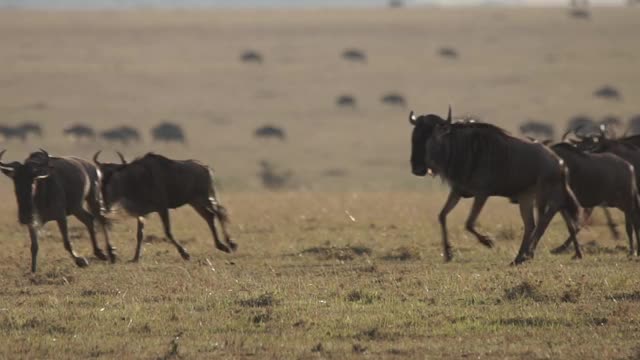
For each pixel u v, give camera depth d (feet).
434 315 151.43
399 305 158.81
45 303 163.84
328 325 145.69
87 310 156.97
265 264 212.02
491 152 203.62
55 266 210.59
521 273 187.42
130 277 192.34
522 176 203.21
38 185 206.69
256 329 143.95
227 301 163.43
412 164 206.39
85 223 218.59
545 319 147.43
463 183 206.39
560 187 205.16
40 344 135.33
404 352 130.41
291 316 151.43
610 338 136.87
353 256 221.46
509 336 138.72
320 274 194.70
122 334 142.10
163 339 138.51
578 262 207.41
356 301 163.53
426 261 213.05
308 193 517.55
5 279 192.65
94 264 215.31
